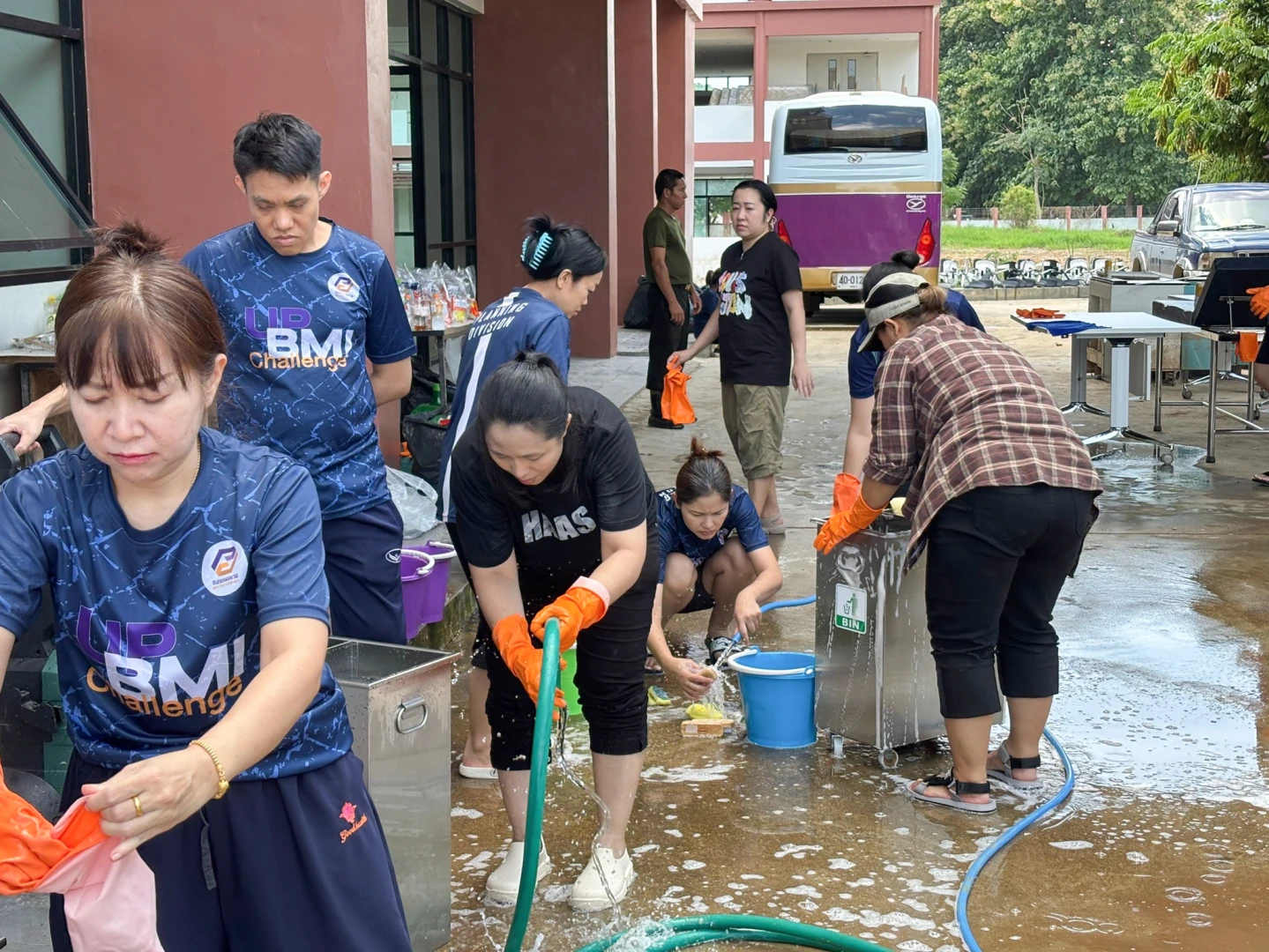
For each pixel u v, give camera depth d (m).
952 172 50.19
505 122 12.48
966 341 3.79
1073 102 46.28
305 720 1.94
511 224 12.61
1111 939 3.05
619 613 3.07
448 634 5.21
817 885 3.30
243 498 1.83
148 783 1.53
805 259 17.62
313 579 1.84
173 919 1.88
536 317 3.52
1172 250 15.76
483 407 2.69
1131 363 10.55
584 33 12.27
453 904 3.20
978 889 3.29
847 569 4.05
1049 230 39.16
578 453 2.83
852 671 4.08
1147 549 6.75
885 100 17.23
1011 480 3.54
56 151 5.54
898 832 3.61
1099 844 3.56
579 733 4.30
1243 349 9.83
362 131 5.43
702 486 4.38
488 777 3.96
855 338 5.45
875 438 3.80
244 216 5.59
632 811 3.74
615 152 12.94
